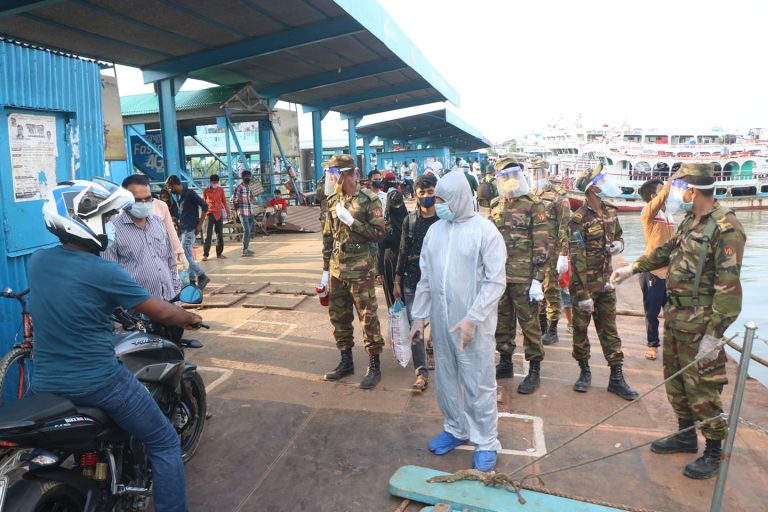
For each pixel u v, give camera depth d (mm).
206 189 11086
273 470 3455
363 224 4410
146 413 2525
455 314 3410
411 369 5137
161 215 6016
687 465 3344
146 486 2801
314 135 23172
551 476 3352
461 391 3564
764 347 7145
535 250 4492
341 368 4898
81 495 2395
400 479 3207
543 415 4164
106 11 9898
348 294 4758
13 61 4348
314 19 11930
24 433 2127
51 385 2318
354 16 10992
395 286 4660
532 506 2934
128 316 3180
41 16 9898
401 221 4906
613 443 3729
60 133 4953
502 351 4875
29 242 4531
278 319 6734
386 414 4199
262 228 14883
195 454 3648
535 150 44219
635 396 4383
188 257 8438
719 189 33812
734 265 3082
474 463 3418
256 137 32094
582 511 2887
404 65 17047
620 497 3131
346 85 19953
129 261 3773
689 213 3412
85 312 2312
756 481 3240
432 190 4441
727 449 2578
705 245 3209
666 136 38781
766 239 21156
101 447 2512
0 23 10070
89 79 5285
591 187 4371
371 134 39250
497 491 3086
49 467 2307
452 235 3438
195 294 3256
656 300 5207
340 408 4312
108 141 11859
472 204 3412
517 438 3822
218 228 11250
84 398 2334
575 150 39219
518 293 4535
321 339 5980
